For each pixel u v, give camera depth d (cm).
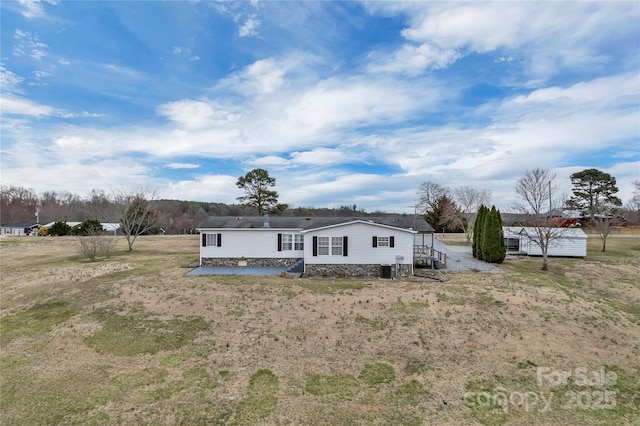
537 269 1906
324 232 1778
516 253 2573
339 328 1013
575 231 2412
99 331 1008
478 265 2027
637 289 1473
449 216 4097
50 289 1464
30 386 704
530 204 2481
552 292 1330
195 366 799
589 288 1497
